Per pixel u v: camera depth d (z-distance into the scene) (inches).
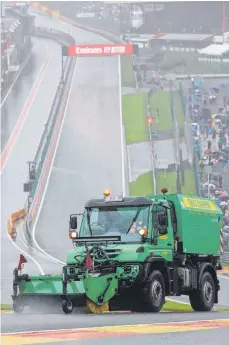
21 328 1542.8
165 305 3006.9
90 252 2321.6
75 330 1480.1
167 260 2436.0
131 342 1280.8
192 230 2615.7
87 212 2418.8
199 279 2628.0
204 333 1465.3
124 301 2314.2
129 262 2309.3
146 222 2375.7
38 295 2203.5
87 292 2170.3
